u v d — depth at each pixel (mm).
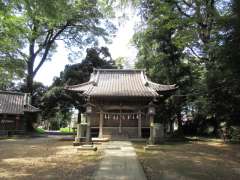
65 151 14078
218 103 18312
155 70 28156
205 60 21266
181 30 20547
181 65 27078
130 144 17641
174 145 17609
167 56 27297
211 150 15305
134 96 21219
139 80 24719
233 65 13578
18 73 28719
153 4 20609
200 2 18172
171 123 29609
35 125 36125
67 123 54500
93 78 24844
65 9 12914
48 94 34156
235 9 13148
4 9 12945
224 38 13820
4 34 20953
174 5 19812
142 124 22359
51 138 25125
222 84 16547
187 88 26000
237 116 18625
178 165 10516
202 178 8531
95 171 8938
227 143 18766
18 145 17594
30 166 9883
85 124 17156
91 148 14094
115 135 22016
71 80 35219
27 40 26797
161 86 23219
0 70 27859
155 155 12938
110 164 10227
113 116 22422
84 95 21562
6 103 29922
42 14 12578
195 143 19281
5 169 9352
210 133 25359
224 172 9547
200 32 20203
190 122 28438
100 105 22281
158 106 27812
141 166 9961
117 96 21219
